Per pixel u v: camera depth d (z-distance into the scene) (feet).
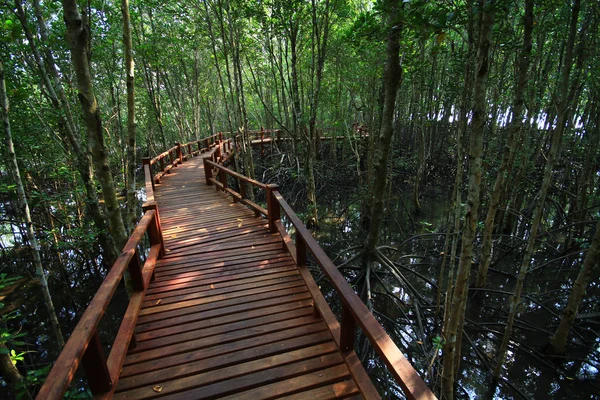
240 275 13.15
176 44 42.34
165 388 7.53
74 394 10.54
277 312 10.58
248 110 88.63
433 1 8.20
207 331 9.64
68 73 27.53
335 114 50.37
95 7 26.94
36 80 23.06
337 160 62.23
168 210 23.44
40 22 19.03
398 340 19.11
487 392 15.71
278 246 16.02
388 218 39.42
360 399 7.17
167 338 9.36
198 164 42.86
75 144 21.72
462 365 17.20
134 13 32.19
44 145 26.23
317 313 10.12
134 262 10.27
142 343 9.18
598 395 15.05
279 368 8.07
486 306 20.97
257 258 14.73
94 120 11.03
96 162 11.44
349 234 37.17
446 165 52.08
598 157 31.19
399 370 4.44
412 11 8.02
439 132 52.03
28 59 22.84
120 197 46.70
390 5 8.59
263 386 7.55
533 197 36.04
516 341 17.48
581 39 17.07
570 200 32.04
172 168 39.75
